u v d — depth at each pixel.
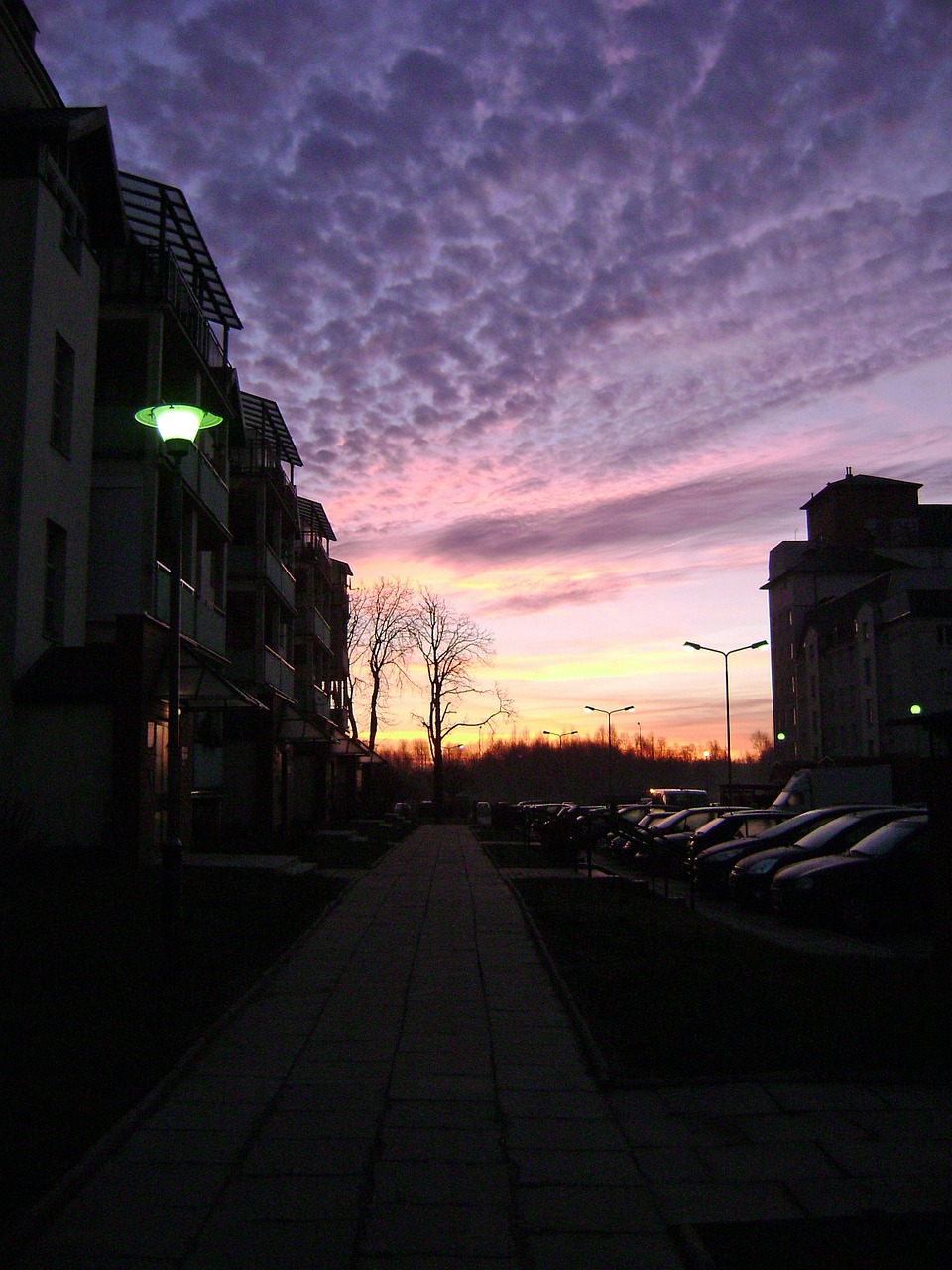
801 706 76.88
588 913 13.87
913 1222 4.44
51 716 16.25
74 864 15.35
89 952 9.62
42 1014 7.55
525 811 39.38
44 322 16.72
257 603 28.36
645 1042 7.21
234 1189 4.86
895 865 14.27
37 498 16.53
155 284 19.42
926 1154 5.29
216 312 24.45
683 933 12.25
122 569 18.61
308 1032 7.86
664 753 146.75
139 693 16.31
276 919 12.52
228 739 28.27
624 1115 5.94
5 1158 4.98
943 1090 6.33
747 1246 4.20
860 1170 5.09
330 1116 5.92
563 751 135.12
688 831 24.34
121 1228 4.43
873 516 82.81
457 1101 6.21
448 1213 4.61
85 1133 5.39
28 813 15.95
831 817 19.02
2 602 15.91
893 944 13.31
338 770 48.28
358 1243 4.32
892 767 27.86
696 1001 8.36
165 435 9.37
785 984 9.02
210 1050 7.31
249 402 29.53
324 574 43.25
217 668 22.73
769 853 17.25
